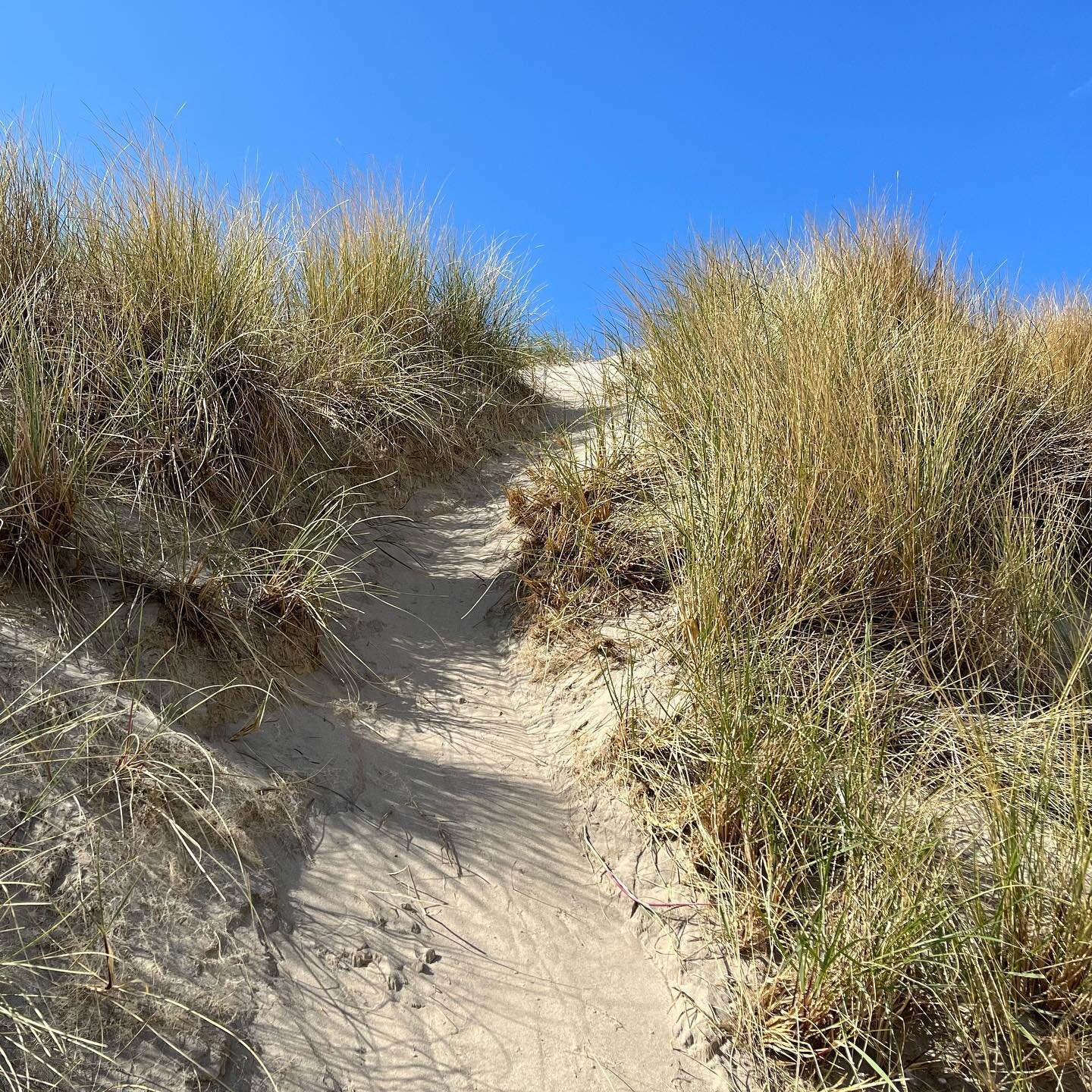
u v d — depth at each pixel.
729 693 2.63
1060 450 3.95
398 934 2.19
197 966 1.92
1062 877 2.15
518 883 2.42
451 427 4.68
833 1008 2.02
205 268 3.62
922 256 5.08
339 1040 1.93
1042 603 3.03
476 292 5.54
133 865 2.01
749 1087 2.01
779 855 2.35
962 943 2.05
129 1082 1.68
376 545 3.81
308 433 3.84
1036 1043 1.89
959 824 2.39
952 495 3.25
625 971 2.25
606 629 3.33
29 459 2.49
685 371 4.01
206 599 2.74
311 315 4.51
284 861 2.27
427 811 2.58
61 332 3.11
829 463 3.17
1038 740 2.61
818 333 3.72
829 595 2.99
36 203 3.36
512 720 3.07
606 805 2.69
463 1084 1.92
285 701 2.77
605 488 3.83
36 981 1.73
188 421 3.29
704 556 3.02
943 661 2.97
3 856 1.87
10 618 2.34
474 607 3.63
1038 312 5.20
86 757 2.14
